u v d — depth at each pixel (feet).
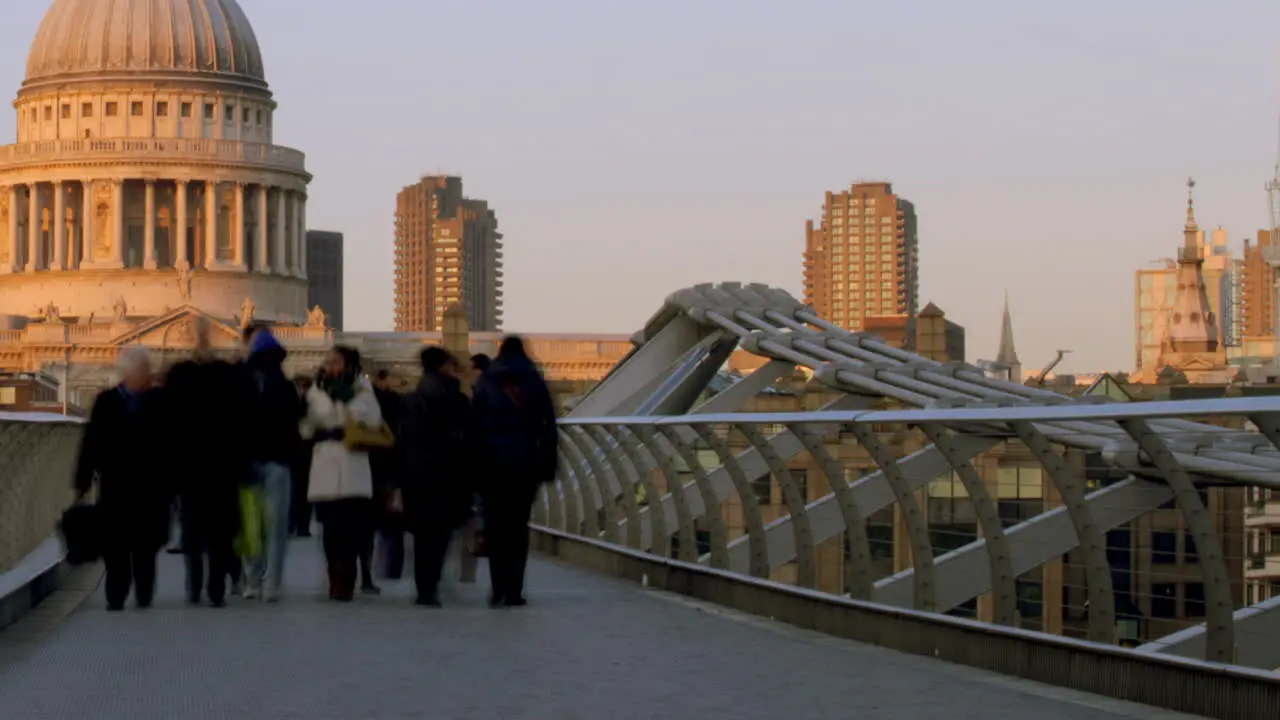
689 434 107.96
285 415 103.65
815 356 183.11
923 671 73.05
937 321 249.96
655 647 81.05
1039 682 70.03
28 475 116.57
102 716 62.85
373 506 115.14
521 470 99.66
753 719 61.87
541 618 94.07
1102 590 67.46
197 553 103.35
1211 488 64.75
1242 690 59.72
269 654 79.05
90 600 107.65
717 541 104.63
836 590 92.79
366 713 63.31
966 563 81.66
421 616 95.50
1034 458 74.49
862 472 91.91
